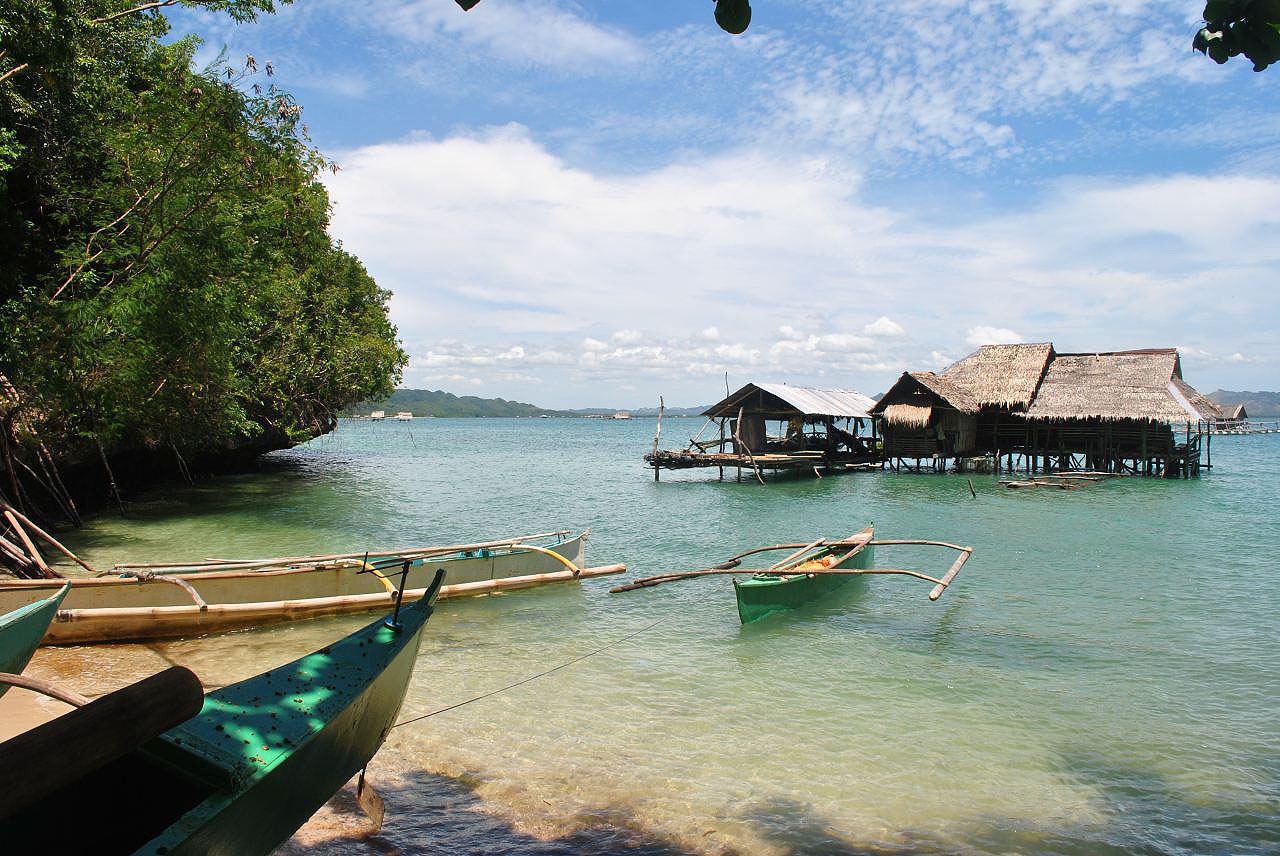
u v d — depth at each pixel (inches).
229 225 726.5
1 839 136.2
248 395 938.7
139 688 107.9
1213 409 1583.4
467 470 1729.8
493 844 225.0
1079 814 250.1
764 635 438.0
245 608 413.4
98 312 631.2
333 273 1321.4
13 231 677.9
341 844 221.6
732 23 132.0
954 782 269.9
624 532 845.2
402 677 227.6
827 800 256.1
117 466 914.7
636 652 406.3
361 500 1088.2
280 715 179.3
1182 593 547.5
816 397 1498.5
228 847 155.1
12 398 614.2
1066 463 1526.8
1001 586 567.5
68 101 659.4
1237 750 297.3
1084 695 351.9
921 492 1250.0
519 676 368.8
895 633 445.4
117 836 152.7
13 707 291.0
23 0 553.6
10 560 465.4
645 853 222.7
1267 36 120.3
